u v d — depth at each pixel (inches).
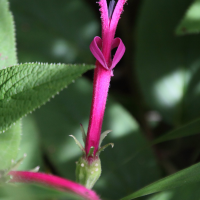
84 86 14.8
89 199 10.7
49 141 14.2
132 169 14.4
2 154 11.8
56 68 10.7
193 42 15.7
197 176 11.1
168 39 15.7
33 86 10.8
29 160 13.5
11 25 12.1
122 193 14.2
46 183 10.9
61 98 14.6
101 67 11.6
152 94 15.6
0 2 12.1
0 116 10.9
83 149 11.7
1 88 10.9
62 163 14.1
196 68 15.6
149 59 15.8
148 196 13.9
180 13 15.7
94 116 11.6
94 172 11.6
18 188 10.1
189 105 15.4
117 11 11.6
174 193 11.7
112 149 14.5
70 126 14.4
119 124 14.7
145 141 14.6
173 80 15.6
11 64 12.1
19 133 11.9
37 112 14.4
